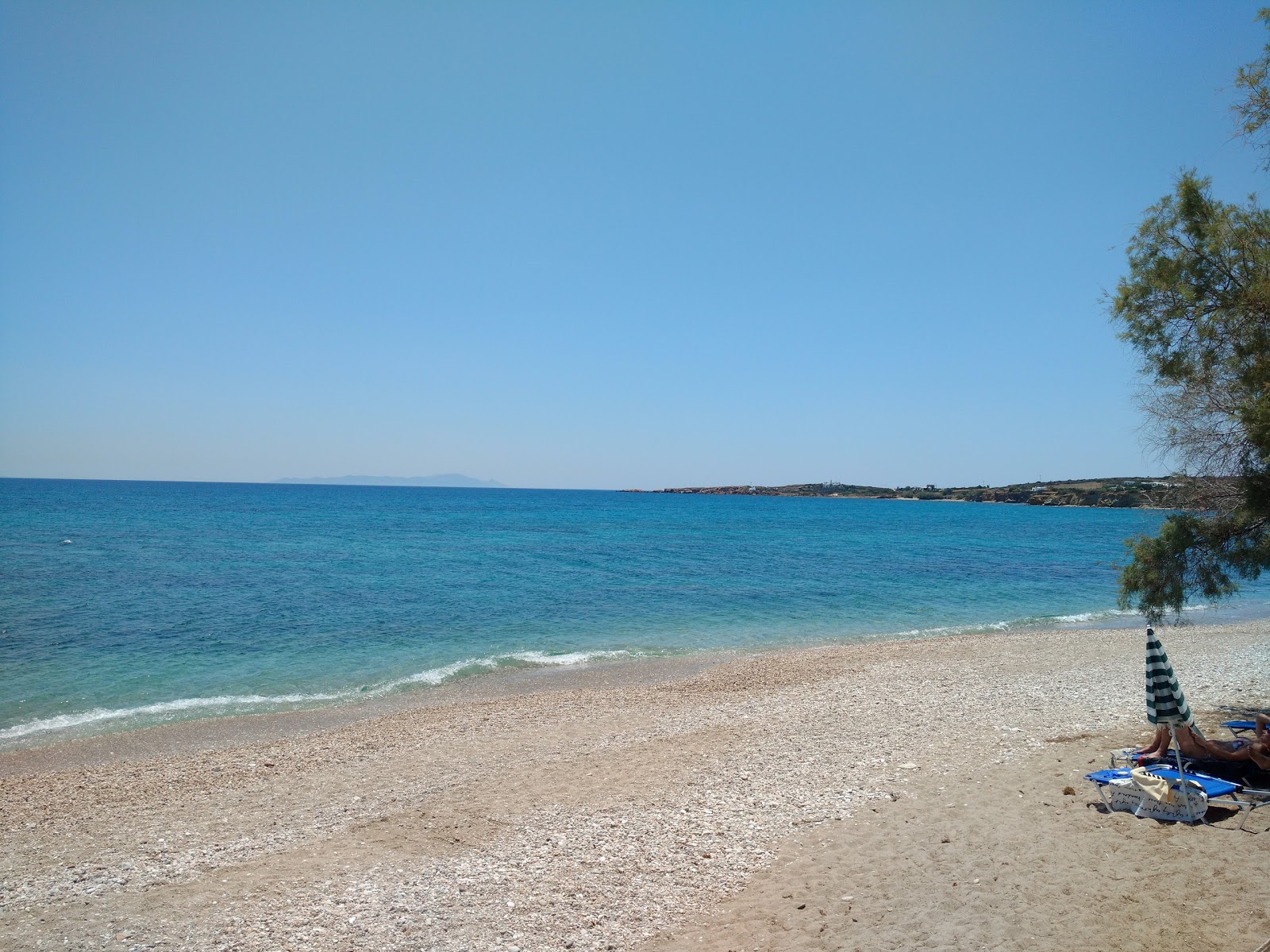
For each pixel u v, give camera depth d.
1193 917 5.77
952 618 29.98
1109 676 17.41
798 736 12.90
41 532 63.84
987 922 5.98
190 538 62.12
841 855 7.61
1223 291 10.25
